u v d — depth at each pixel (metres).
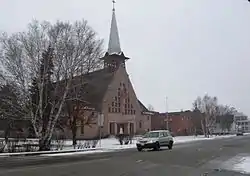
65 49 35.12
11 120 37.19
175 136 89.69
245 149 34.75
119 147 40.59
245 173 16.50
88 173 15.76
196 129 105.06
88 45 36.44
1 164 19.95
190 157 25.31
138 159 23.52
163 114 110.75
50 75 35.25
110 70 74.62
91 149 36.09
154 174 15.73
